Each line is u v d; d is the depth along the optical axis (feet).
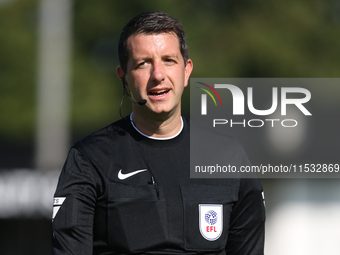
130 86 28.04
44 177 94.43
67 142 152.56
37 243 96.37
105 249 26.50
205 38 198.18
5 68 194.39
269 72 195.62
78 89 193.26
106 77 200.64
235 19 203.21
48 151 149.79
